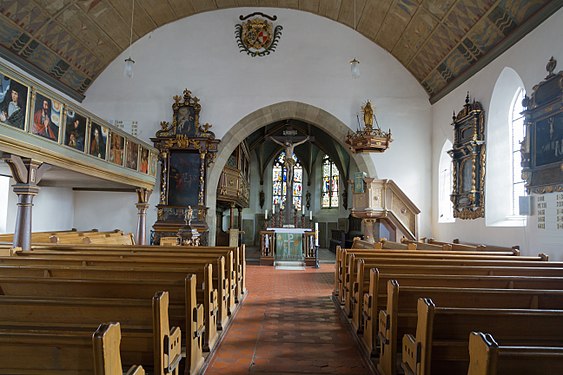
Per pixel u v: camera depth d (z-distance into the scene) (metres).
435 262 6.27
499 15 10.67
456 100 14.20
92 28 14.20
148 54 16.59
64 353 2.23
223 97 16.48
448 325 3.13
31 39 12.66
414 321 4.19
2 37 11.91
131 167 13.22
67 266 5.08
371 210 15.16
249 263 16.22
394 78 16.50
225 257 7.15
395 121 16.36
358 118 16.36
